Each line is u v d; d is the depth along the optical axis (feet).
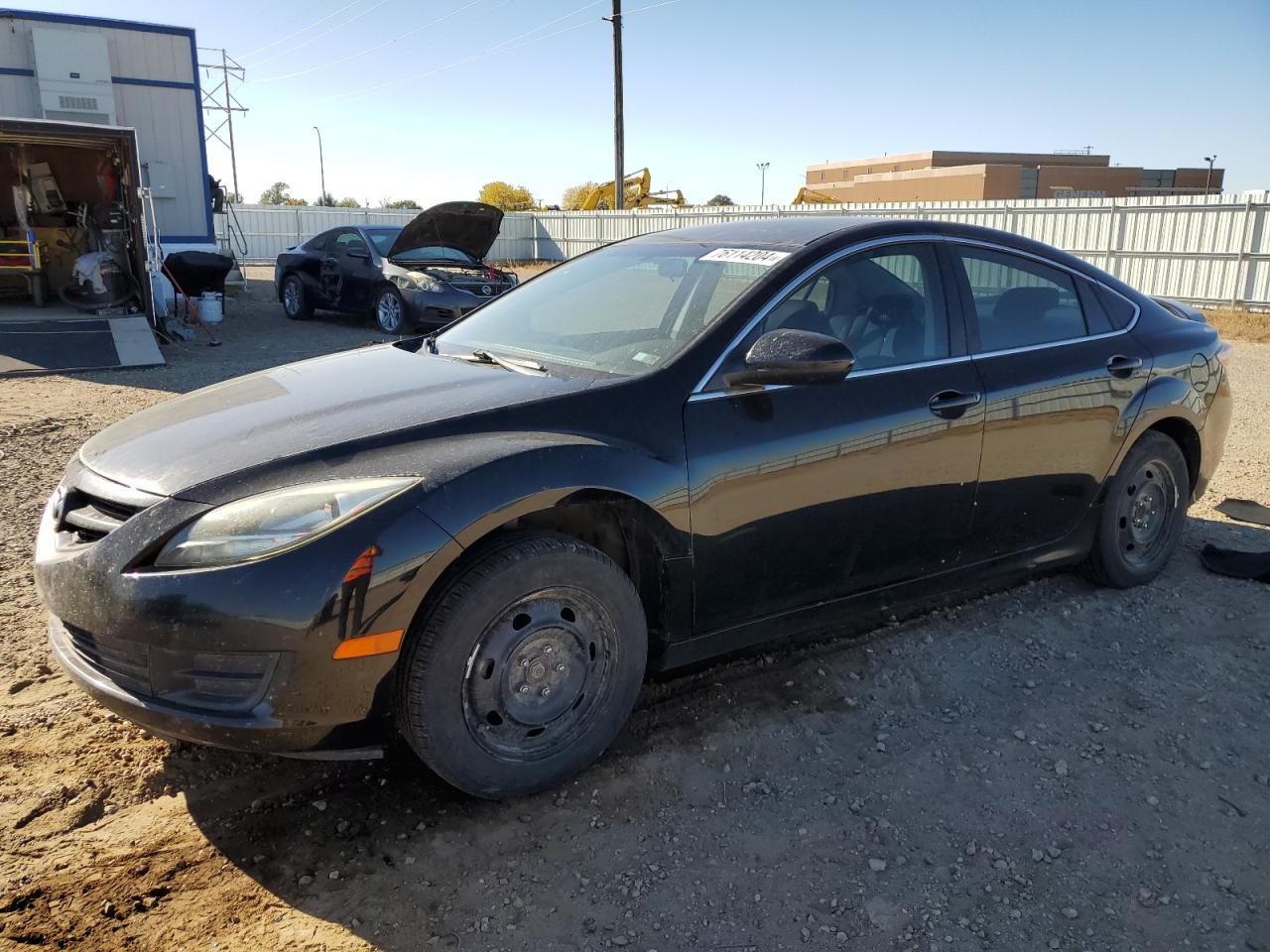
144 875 7.98
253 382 11.28
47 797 8.91
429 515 7.95
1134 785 9.53
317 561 7.66
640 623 9.35
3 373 33.45
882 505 10.89
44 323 40.55
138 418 10.48
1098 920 7.71
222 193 66.90
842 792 9.32
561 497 8.52
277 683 7.72
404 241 44.98
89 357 36.78
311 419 9.21
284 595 7.59
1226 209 60.18
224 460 8.45
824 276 10.92
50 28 55.26
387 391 9.95
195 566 7.72
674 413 9.52
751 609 10.37
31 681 11.07
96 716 10.39
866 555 11.01
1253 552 15.52
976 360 11.79
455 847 8.41
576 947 7.32
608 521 9.71
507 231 114.42
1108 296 13.84
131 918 7.47
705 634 10.18
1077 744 10.25
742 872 8.18
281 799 9.06
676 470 9.30
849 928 7.57
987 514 12.01
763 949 7.32
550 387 9.59
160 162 60.13
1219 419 14.94
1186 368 14.16
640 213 100.73
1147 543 14.38
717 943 7.38
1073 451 12.71
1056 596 14.03
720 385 9.87
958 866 8.31
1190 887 8.12
